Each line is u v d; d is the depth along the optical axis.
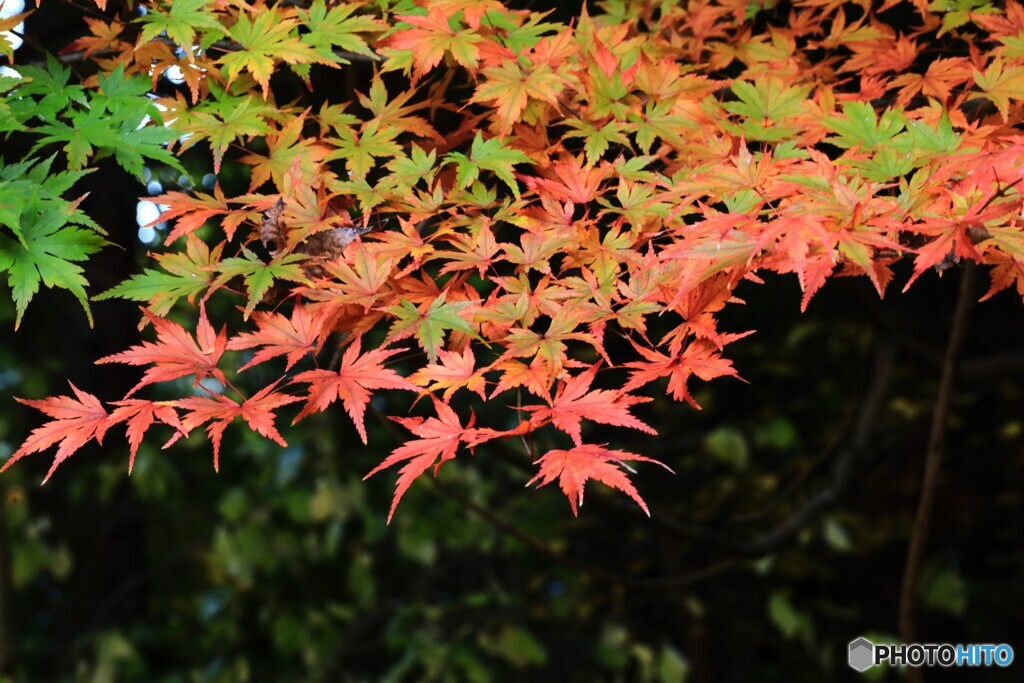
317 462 5.14
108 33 1.93
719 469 6.19
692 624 6.13
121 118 1.67
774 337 6.11
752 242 1.31
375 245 1.59
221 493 5.54
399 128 1.91
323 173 1.83
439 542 5.73
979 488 6.50
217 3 1.80
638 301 1.53
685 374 1.48
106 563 5.58
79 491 5.15
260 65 1.79
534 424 1.41
